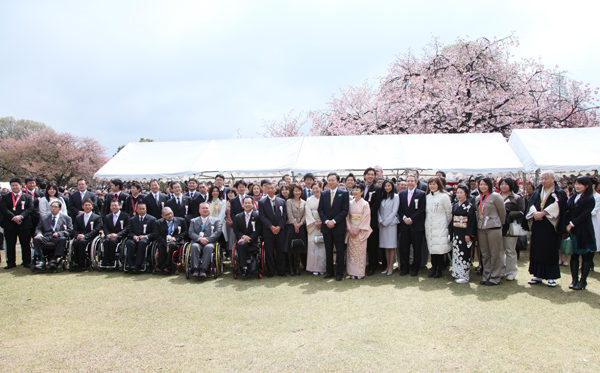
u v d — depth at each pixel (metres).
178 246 6.67
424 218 6.23
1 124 50.38
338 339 3.64
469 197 5.74
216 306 4.77
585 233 5.00
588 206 5.01
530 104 17.16
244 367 3.09
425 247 6.83
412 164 10.87
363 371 2.99
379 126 18.56
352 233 6.14
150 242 6.84
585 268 5.16
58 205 7.12
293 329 3.93
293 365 3.11
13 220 7.05
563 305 4.52
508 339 3.55
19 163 38.06
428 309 4.50
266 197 6.36
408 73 19.14
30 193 7.84
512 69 17.92
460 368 3.00
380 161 11.12
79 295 5.32
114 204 7.13
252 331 3.89
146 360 3.26
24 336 3.83
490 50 18.09
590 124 18.53
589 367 2.98
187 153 12.47
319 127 21.22
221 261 6.66
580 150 10.26
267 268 6.41
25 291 5.55
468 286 5.53
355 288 5.56
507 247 5.82
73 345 3.59
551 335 3.63
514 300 4.77
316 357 3.25
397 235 6.69
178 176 11.50
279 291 5.44
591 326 3.83
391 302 4.82
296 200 6.58
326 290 5.46
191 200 7.54
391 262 6.43
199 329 3.98
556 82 18.19
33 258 6.83
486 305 4.60
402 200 6.32
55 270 6.92
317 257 6.49
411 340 3.58
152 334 3.85
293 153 11.66
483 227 5.50
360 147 11.84
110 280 6.21
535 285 5.46
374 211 6.50
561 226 5.08
